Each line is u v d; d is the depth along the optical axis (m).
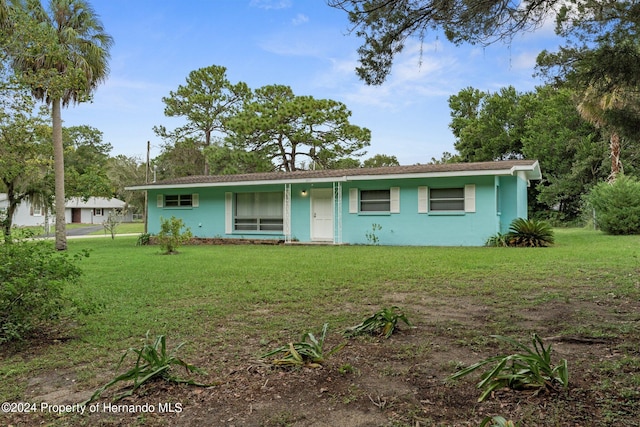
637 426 2.19
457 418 2.36
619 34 4.62
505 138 30.70
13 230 4.73
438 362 3.26
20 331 4.00
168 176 42.09
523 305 5.17
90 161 42.03
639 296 5.44
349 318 4.70
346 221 15.55
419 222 14.46
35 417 2.53
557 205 28.06
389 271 7.98
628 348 3.44
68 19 15.02
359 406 2.54
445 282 6.76
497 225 13.81
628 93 5.83
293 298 5.79
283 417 2.42
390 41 4.93
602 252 10.09
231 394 2.76
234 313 5.01
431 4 4.52
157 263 9.81
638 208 15.92
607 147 23.95
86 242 18.67
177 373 3.12
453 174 13.36
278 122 25.31
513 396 2.60
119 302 5.64
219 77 32.91
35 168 17.23
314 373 3.07
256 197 17.20
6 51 12.25
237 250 13.27
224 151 27.00
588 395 2.57
